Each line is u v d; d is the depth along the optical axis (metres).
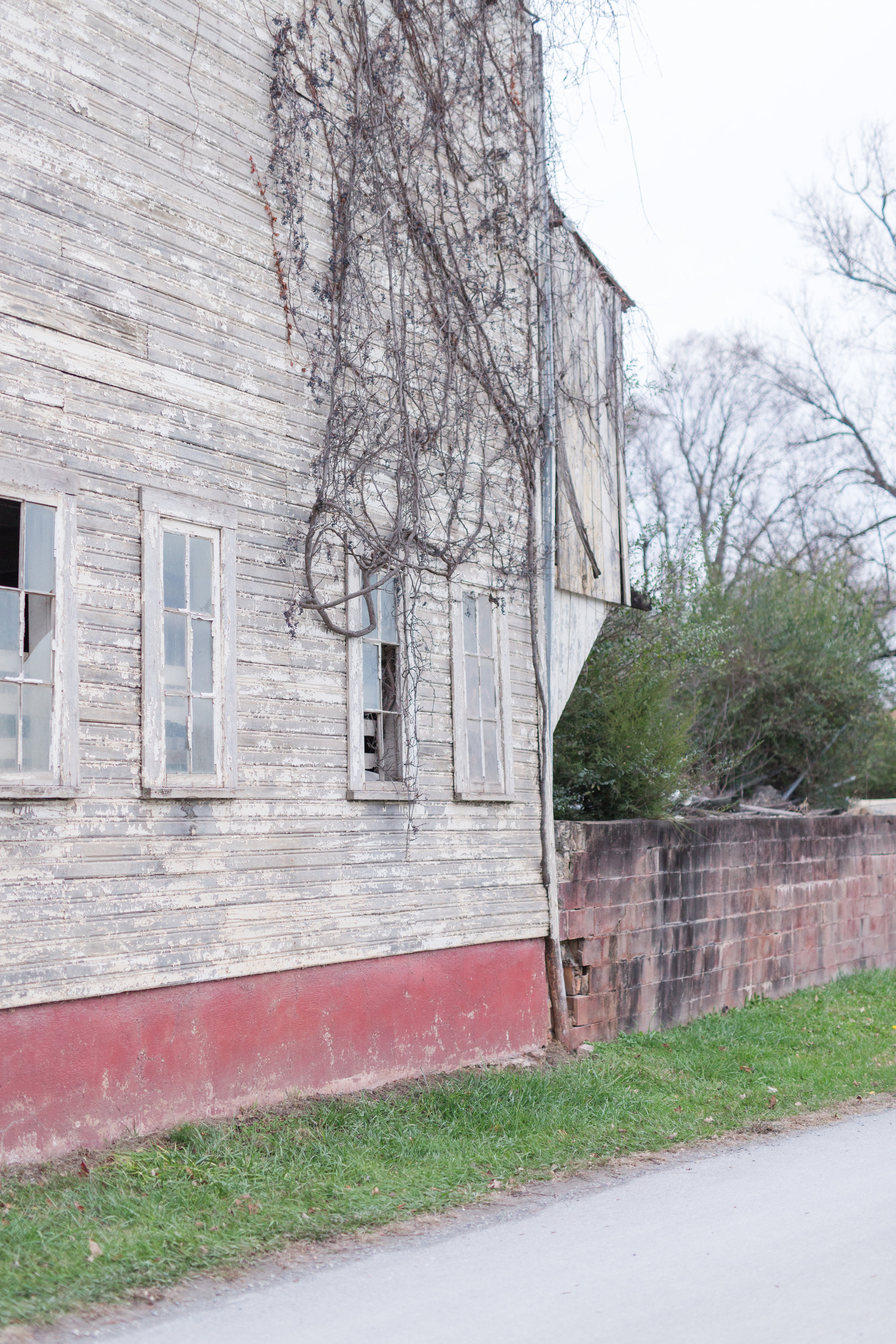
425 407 10.03
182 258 7.97
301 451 8.80
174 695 7.67
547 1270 5.36
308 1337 4.55
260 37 8.76
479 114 10.91
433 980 9.60
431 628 10.00
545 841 11.01
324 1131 7.74
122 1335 4.57
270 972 8.16
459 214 10.59
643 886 12.16
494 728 10.67
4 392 6.78
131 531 7.46
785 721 18.80
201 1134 7.20
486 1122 8.37
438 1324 4.68
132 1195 6.19
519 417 11.11
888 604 26.27
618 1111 8.80
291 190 8.83
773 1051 11.25
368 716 9.41
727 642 17.66
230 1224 5.92
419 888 9.55
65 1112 6.75
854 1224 5.95
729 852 13.73
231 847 7.93
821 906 15.76
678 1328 4.59
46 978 6.68
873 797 23.81
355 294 9.32
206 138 8.23
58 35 7.27
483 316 10.77
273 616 8.45
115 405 7.43
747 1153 7.82
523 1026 10.52
